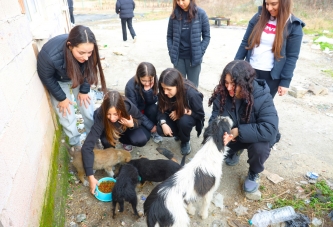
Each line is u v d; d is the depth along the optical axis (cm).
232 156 328
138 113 322
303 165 333
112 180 297
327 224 253
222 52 834
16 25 222
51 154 281
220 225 256
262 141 262
